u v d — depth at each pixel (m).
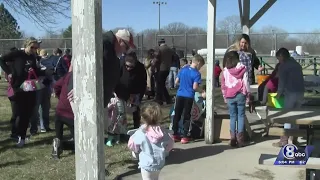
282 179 5.13
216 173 5.39
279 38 24.50
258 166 5.68
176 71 16.27
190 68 7.06
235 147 6.75
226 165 5.74
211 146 6.82
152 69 12.72
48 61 9.27
